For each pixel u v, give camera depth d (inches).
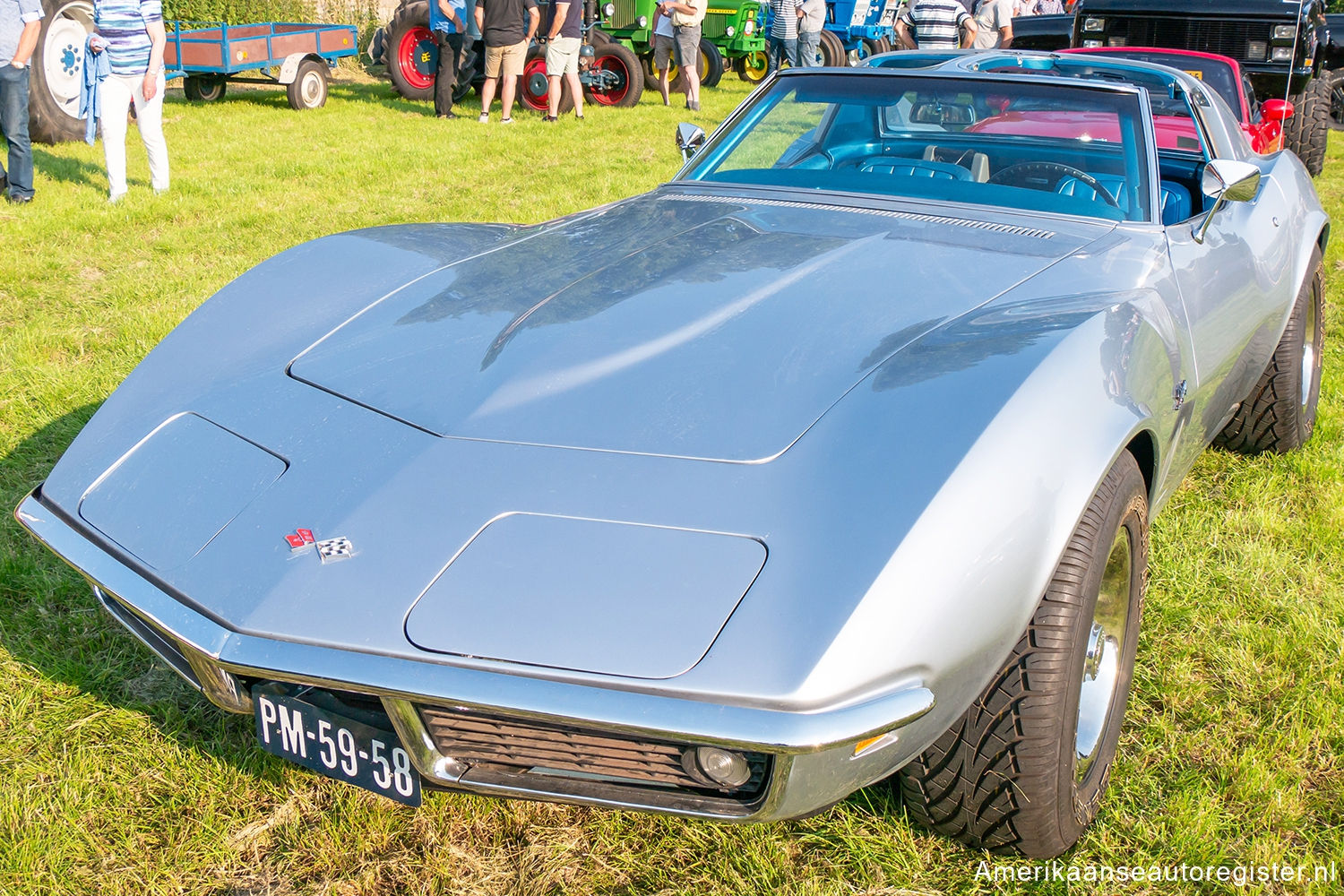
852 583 62.2
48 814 83.6
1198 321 105.3
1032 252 103.1
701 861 81.5
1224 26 361.7
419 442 75.2
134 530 74.6
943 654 63.3
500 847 83.2
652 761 65.4
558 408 76.9
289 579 67.0
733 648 60.1
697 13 502.6
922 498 65.9
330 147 376.2
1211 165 117.7
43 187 294.5
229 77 510.0
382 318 94.1
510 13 435.2
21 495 132.5
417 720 66.5
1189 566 122.0
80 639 106.0
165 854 80.8
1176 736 94.8
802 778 62.1
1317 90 396.8
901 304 89.4
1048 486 69.8
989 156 122.5
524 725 66.4
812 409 74.4
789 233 108.5
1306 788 89.6
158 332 183.6
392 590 65.2
